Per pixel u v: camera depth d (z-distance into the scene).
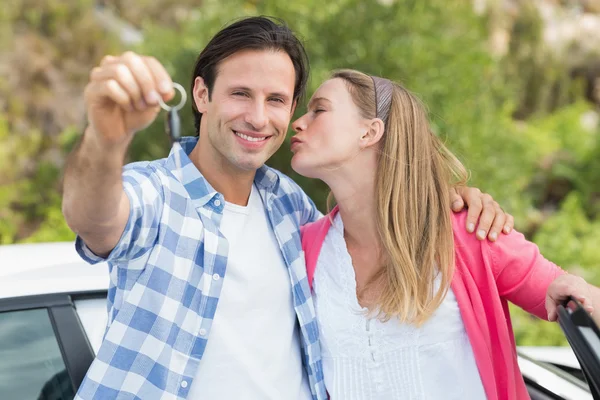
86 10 12.55
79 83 11.87
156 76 1.33
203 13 7.45
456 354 2.01
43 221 8.94
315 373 2.03
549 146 11.54
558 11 16.52
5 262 2.29
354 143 2.09
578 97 14.45
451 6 7.62
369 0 6.95
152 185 1.82
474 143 7.12
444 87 6.84
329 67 6.59
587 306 1.79
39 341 2.08
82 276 2.20
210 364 1.87
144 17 13.83
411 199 2.08
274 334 1.98
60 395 2.03
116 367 1.77
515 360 2.04
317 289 2.10
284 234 2.09
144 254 1.79
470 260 2.04
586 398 2.31
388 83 2.17
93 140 1.44
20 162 10.02
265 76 1.90
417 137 2.13
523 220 8.48
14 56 11.45
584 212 10.59
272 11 6.92
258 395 1.91
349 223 2.15
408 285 2.00
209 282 1.87
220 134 1.92
